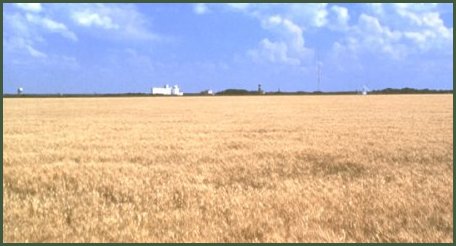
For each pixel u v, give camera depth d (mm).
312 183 10258
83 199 9172
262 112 38656
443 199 9039
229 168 12336
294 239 6910
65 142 18469
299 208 8305
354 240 6957
